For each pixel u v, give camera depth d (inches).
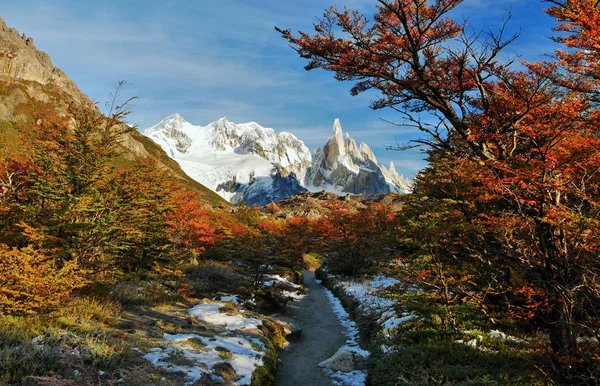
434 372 325.7
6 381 232.4
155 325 441.4
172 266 735.1
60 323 355.3
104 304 466.6
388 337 471.5
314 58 379.2
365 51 354.3
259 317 590.9
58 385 231.3
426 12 327.3
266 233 1121.4
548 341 342.0
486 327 427.2
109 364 293.3
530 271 297.4
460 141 427.2
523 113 314.2
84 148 501.4
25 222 459.5
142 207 656.4
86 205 486.0
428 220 487.2
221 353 378.0
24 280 346.0
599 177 272.4
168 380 289.0
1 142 487.5
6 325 310.5
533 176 274.1
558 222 247.0
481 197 396.5
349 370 437.1
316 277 1379.2
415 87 372.5
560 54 264.1
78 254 486.9
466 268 450.3
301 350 534.6
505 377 277.3
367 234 1035.9
